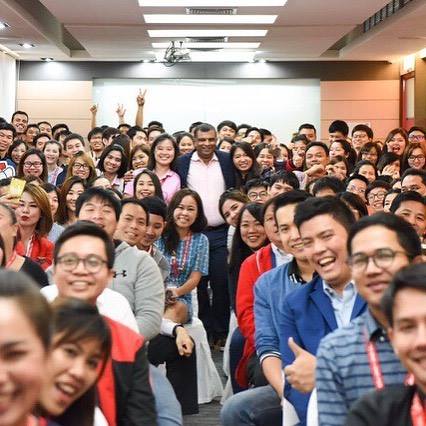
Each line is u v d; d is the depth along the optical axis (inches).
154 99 553.3
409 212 152.9
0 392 42.2
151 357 148.3
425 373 56.7
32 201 163.0
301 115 554.9
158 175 244.8
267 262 139.3
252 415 113.6
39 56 520.4
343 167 257.1
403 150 284.2
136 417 88.7
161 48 478.9
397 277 58.2
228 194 208.8
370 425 61.9
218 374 187.8
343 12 359.9
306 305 101.9
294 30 408.2
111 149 261.6
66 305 71.6
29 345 42.8
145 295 135.9
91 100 551.8
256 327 118.0
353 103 548.7
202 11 358.0
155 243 195.3
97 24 392.8
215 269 225.3
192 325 175.9
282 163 324.2
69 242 95.6
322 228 96.1
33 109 548.4
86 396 71.8
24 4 392.8
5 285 43.8
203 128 243.4
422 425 59.7
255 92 553.9
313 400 87.1
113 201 135.6
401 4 363.9
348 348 80.5
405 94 544.4
